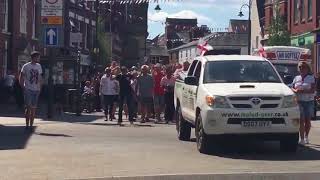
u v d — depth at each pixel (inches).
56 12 829.2
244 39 3034.0
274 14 2021.4
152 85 837.2
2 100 1267.2
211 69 523.8
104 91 842.8
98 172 398.3
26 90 648.4
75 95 1004.6
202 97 489.4
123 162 441.1
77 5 1931.6
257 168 418.0
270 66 529.0
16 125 729.0
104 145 538.9
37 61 650.8
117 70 847.1
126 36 3316.9
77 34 1507.1
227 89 479.5
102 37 2239.2
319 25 1584.6
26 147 518.9
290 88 522.3
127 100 796.0
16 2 1457.9
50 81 852.6
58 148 514.0
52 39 830.5
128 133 658.2
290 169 414.3
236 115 465.1
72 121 814.5
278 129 468.8
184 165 429.4
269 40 1809.8
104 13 2347.4
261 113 465.7
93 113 1056.2
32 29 1590.8
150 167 419.5
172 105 837.8
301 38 1700.3
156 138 608.7
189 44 3115.2
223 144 556.4
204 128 478.0
